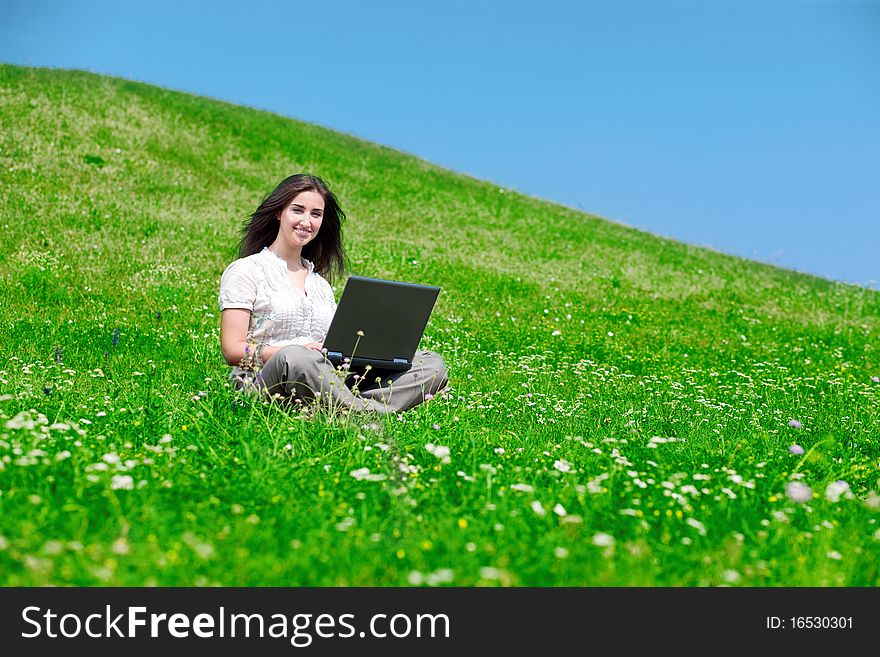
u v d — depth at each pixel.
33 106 23.11
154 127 24.88
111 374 7.45
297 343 6.49
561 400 7.83
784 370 11.20
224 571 3.31
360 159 28.88
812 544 3.87
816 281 24.52
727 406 7.90
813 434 6.77
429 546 3.54
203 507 3.87
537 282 18.16
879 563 3.76
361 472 4.36
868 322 18.75
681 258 24.80
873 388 10.06
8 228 15.13
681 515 4.17
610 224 29.02
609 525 4.05
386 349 6.38
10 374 6.94
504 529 3.79
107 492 3.81
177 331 10.17
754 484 4.65
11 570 3.21
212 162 23.78
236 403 5.98
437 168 31.62
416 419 6.10
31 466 4.21
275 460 4.78
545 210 28.44
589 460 5.29
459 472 4.61
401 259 18.28
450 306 14.70
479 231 23.62
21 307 11.05
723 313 17.52
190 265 15.02
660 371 10.67
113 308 11.51
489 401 7.49
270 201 6.73
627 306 16.84
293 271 6.71
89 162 20.52
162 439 4.89
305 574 3.34
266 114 31.67
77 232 15.73
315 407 5.91
